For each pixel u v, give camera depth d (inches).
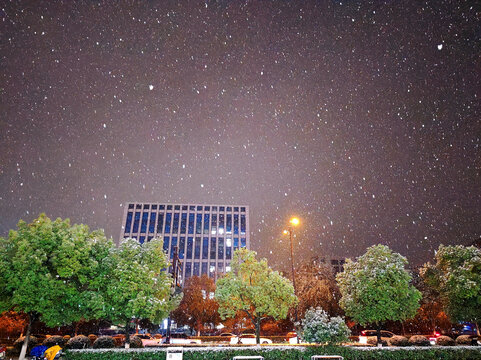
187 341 1251.2
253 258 927.7
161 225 4082.2
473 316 882.1
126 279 796.6
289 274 1557.6
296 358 693.3
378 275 810.8
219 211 4259.4
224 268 3937.0
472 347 728.3
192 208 4227.4
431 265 984.3
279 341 1285.7
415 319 1636.3
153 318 866.1
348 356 692.1
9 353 932.6
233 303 887.1
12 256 770.8
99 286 799.1
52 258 759.1
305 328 722.2
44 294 727.1
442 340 992.2
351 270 913.5
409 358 701.9
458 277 883.4
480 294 872.3
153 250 879.7
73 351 677.3
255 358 679.7
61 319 776.3
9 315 1218.6
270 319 1627.7
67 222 844.6
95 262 789.2
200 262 3941.9
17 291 717.3
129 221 4065.0
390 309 791.1
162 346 903.7
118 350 681.0
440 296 950.4
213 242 4072.3
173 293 978.7
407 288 817.5
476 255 906.7
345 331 703.7
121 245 872.9
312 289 1341.0
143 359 674.2
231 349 695.7
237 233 4158.5
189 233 4084.6
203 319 1892.2
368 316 820.0
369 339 1014.4
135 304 764.6
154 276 856.9
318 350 695.7
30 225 812.0
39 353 754.8
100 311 767.1
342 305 892.0
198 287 1982.0
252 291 864.9
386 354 698.8
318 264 1494.8
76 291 773.3
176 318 1903.3
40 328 1428.4
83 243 808.9
